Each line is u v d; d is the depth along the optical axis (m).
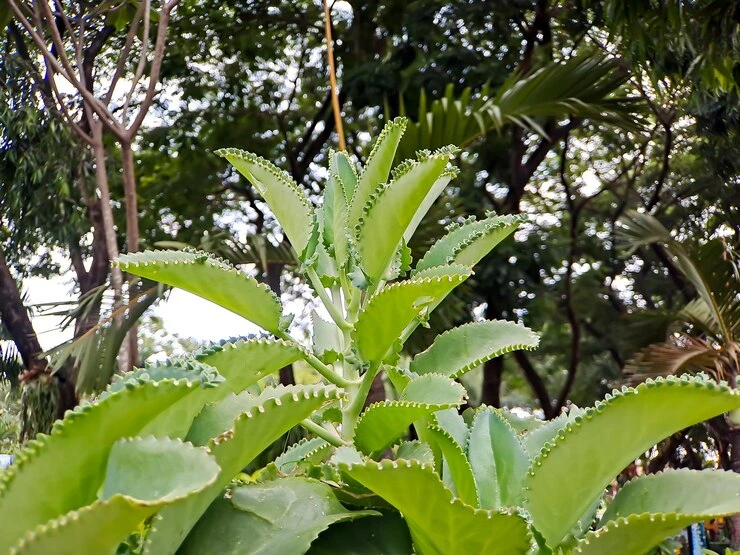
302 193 1.41
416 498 0.87
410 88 8.06
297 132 11.44
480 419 1.18
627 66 6.44
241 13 9.80
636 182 11.85
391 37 9.88
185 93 10.09
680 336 6.16
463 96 4.71
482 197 9.25
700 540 2.36
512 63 8.80
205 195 10.18
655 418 0.92
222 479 0.88
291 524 0.97
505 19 8.59
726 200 9.44
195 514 0.88
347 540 1.02
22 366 7.52
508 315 8.91
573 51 8.85
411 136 4.69
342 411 1.29
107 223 3.90
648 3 5.47
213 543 0.94
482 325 1.44
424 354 1.42
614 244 10.65
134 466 0.73
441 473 1.21
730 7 5.74
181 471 0.71
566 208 11.81
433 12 8.39
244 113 10.60
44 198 6.86
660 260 9.91
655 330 6.30
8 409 8.42
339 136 2.04
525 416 1.52
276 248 4.83
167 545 0.84
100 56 8.34
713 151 8.81
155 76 3.78
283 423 0.90
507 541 0.89
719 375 4.59
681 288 9.71
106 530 0.68
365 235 1.32
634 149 10.77
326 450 1.40
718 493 0.98
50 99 6.54
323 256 1.44
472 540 0.90
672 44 6.06
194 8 9.49
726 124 8.34
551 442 0.98
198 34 9.72
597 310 11.28
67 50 6.46
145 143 10.23
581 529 1.07
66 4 5.66
